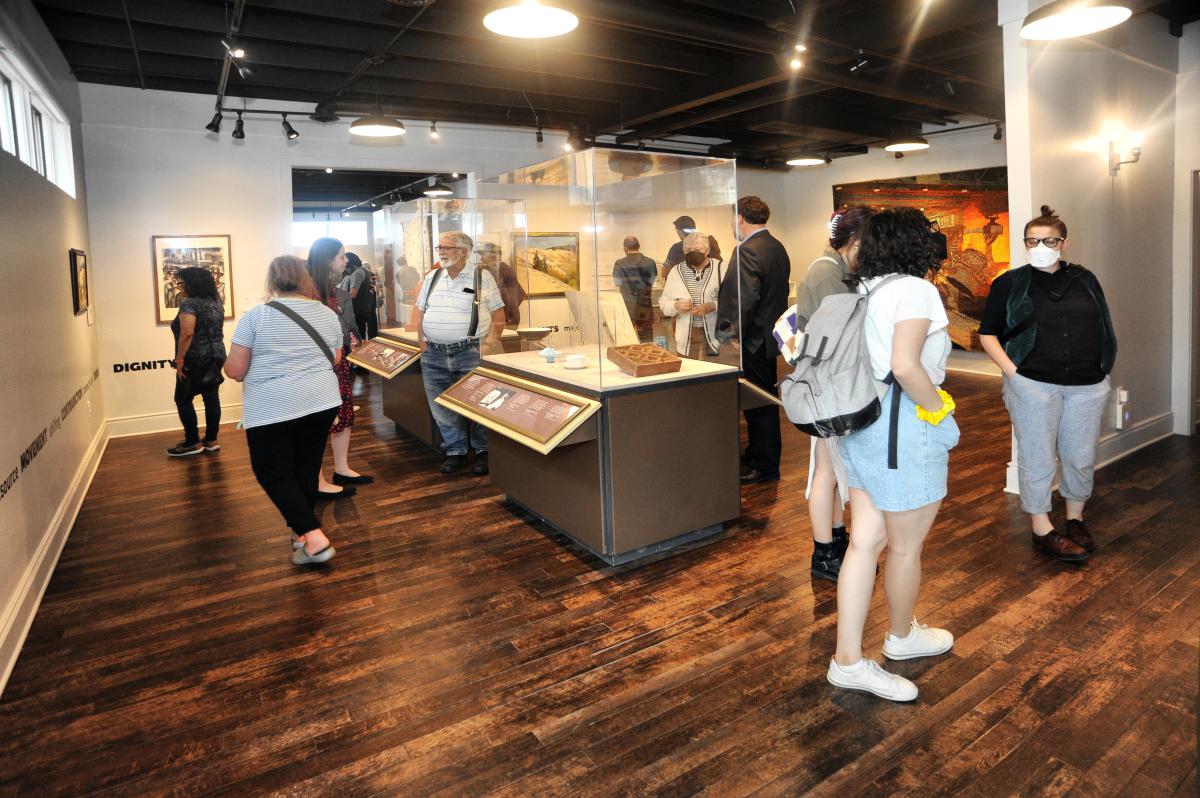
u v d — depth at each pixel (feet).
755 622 9.29
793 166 36.22
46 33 16.10
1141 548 11.04
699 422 11.54
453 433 16.53
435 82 21.80
